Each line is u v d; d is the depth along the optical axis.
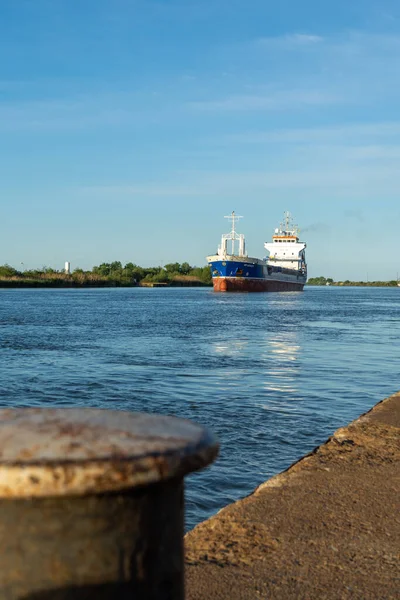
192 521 6.46
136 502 1.28
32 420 1.38
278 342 25.70
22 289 142.12
